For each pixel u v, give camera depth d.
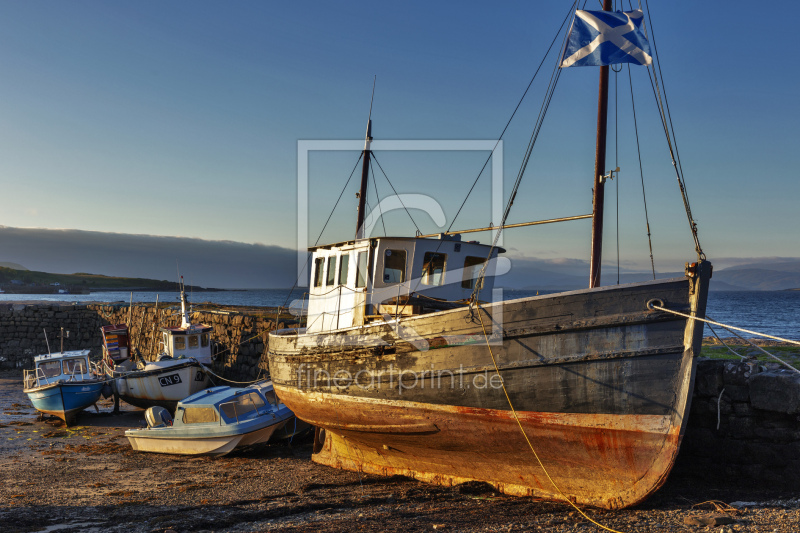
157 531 8.22
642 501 7.92
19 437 17.95
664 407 7.47
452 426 9.04
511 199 8.96
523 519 7.90
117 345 27.44
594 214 9.02
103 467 13.53
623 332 7.68
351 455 11.95
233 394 15.40
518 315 8.21
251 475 12.15
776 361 10.50
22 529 8.49
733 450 8.86
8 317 40.03
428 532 7.54
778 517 7.03
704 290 7.31
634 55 8.25
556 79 8.77
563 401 8.00
